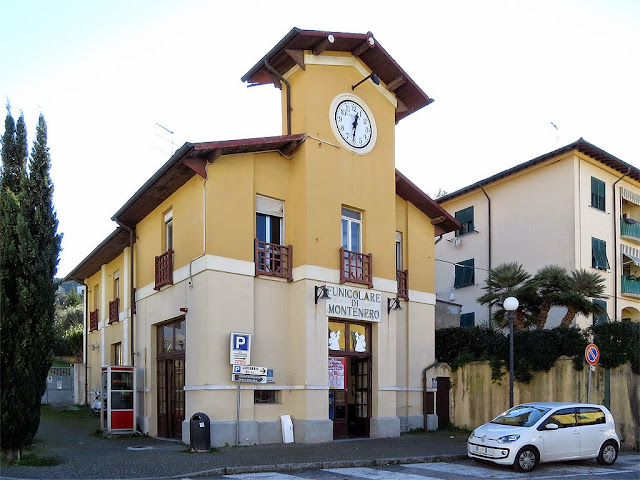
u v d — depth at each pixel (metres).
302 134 16.86
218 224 15.48
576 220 27.14
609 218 29.14
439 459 14.19
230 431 14.73
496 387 19.62
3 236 11.92
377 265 18.14
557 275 21.91
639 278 29.86
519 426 13.62
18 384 11.82
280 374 16.16
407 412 19.42
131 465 12.07
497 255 30.22
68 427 19.05
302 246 16.52
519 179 29.86
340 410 17.38
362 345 17.84
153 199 18.11
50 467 11.70
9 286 11.89
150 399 18.02
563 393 18.22
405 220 20.59
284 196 17.11
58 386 28.97
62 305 54.72
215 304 15.11
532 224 28.86
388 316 18.25
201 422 14.05
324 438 15.92
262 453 13.77
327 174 17.22
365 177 18.23
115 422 17.48
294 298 16.53
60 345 40.47
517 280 22.48
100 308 25.28
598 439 14.05
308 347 16.02
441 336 22.14
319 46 17.25
